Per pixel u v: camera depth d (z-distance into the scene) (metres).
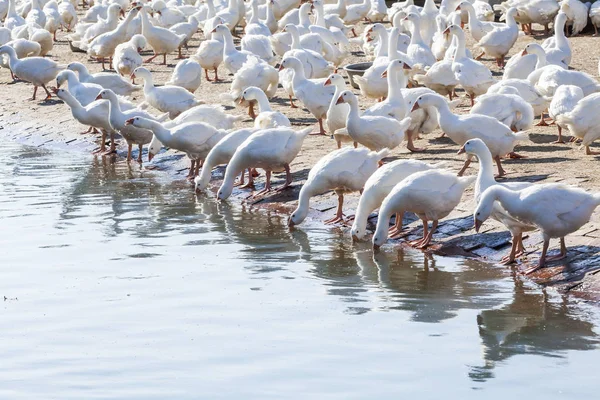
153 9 37.53
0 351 10.91
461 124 16.72
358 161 15.80
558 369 10.26
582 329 11.34
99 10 40.00
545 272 13.16
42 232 15.64
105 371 10.36
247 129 18.59
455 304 12.24
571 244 13.74
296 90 21.22
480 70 22.33
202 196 18.27
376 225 15.38
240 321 11.71
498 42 27.75
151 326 11.59
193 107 21.70
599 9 32.72
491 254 14.17
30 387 10.01
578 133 17.84
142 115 20.83
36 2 40.94
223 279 13.30
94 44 31.33
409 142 19.52
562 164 17.62
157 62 32.34
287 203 17.41
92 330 11.48
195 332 11.38
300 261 14.16
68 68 24.53
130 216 16.72
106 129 22.11
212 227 16.06
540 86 20.53
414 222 15.69
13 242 15.07
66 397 9.76
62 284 13.12
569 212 12.78
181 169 20.53
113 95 20.81
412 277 13.37
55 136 24.06
